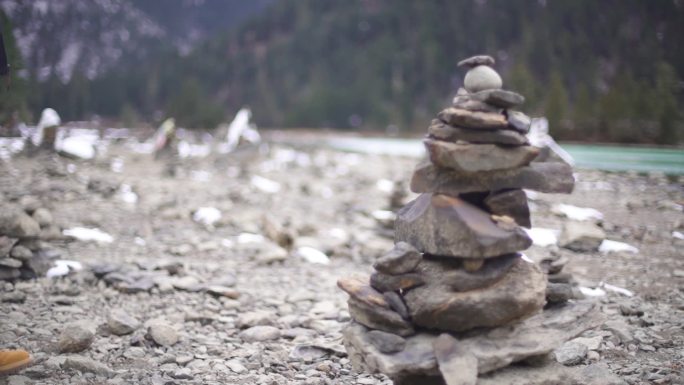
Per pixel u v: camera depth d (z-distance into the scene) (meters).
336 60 131.25
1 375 4.16
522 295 3.66
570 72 49.78
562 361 4.68
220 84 132.75
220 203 14.59
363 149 38.59
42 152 19.06
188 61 138.38
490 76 3.74
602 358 4.82
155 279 7.19
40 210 9.82
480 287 3.63
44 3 174.12
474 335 3.77
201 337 5.51
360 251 9.91
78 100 61.94
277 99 119.06
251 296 6.98
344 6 156.00
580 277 7.29
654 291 6.74
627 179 14.33
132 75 104.75
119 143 32.06
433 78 109.31
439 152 3.54
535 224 10.11
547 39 58.00
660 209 11.15
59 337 5.09
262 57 146.12
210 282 7.52
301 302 6.85
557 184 3.70
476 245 3.50
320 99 103.69
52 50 115.94
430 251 3.69
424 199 3.90
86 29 186.88
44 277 7.26
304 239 10.18
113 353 5.02
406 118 91.69
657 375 4.34
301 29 149.12
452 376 3.45
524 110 30.86
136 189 15.70
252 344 5.43
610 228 9.81
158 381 4.38
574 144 25.58
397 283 3.72
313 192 17.39
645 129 23.61
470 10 122.94
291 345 5.41
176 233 10.91
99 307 6.30
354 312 3.91
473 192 3.81
